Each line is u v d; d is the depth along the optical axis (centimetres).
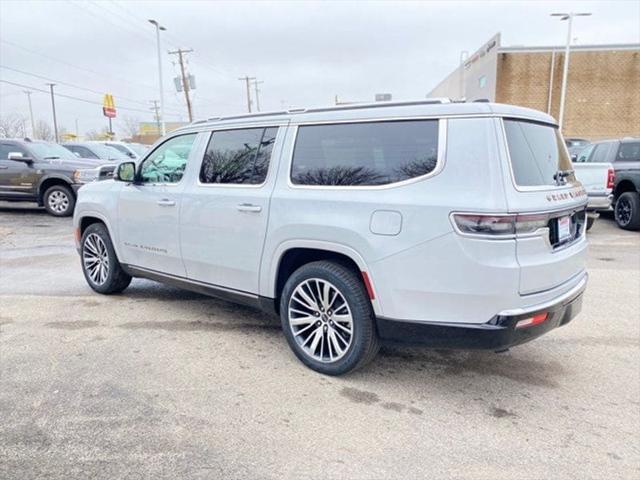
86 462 247
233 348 388
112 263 506
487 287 273
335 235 318
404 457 255
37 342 395
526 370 357
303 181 344
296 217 337
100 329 425
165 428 277
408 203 292
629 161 963
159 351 380
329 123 336
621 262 695
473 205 272
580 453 260
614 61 2809
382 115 314
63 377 335
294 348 358
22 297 518
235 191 378
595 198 901
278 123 365
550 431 280
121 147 1669
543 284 289
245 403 305
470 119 286
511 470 246
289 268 366
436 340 295
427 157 294
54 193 1142
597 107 2867
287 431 277
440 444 267
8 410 293
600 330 435
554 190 308
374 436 273
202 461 250
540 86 2873
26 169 1131
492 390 327
